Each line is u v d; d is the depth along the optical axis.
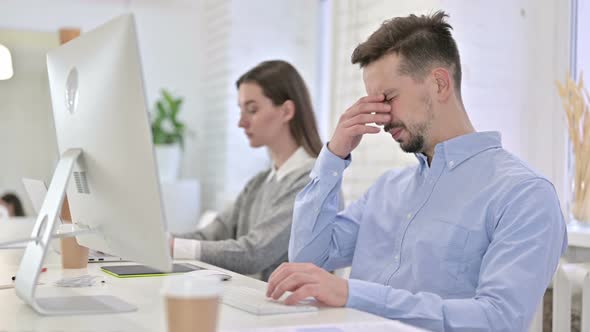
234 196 4.18
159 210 1.07
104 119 1.16
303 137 2.42
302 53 4.35
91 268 1.73
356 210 1.86
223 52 4.51
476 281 1.48
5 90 4.75
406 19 1.62
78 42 1.27
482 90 2.65
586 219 2.06
